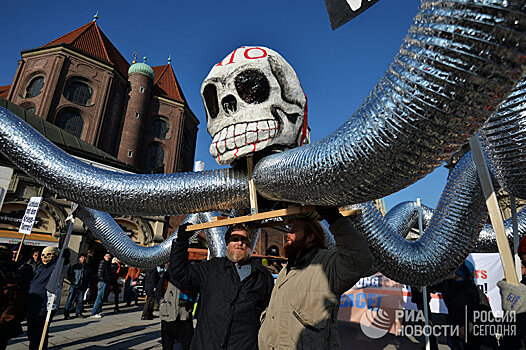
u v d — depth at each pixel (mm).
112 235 3178
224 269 1991
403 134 880
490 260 4422
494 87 737
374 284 5051
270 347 1433
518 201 8094
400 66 883
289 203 1770
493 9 666
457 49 728
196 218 3613
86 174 1970
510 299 1902
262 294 1924
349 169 1054
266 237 23000
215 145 1884
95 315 7785
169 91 32906
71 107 23469
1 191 5770
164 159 29000
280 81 1889
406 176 987
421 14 836
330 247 2471
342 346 4809
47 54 24016
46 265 4094
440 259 1729
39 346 3568
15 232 11898
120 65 30453
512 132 965
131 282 11031
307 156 1217
